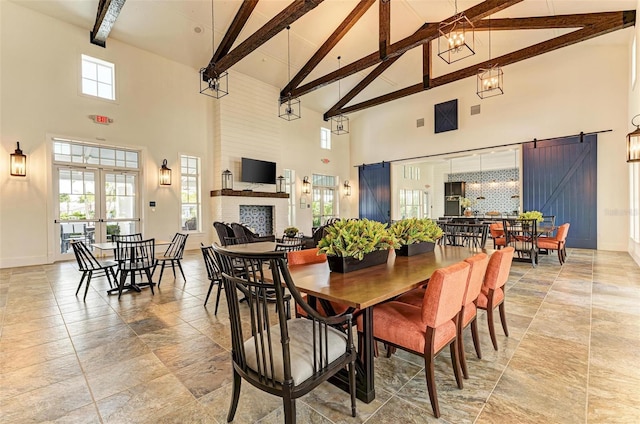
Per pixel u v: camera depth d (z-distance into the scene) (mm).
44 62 5574
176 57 7137
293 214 9828
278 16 5223
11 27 5266
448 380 1900
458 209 10188
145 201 6801
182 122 7375
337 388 1817
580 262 5465
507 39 6828
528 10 5637
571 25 5527
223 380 1933
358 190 11430
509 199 9078
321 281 1797
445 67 8281
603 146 6695
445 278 1545
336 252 2006
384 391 1794
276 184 8977
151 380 1933
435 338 1615
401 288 1645
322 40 7328
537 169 7512
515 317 2926
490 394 1749
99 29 5711
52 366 2104
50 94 5637
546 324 2748
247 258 1268
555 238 5695
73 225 6020
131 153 6680
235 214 7816
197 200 7719
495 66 6504
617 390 1768
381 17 6004
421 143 9625
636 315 2930
